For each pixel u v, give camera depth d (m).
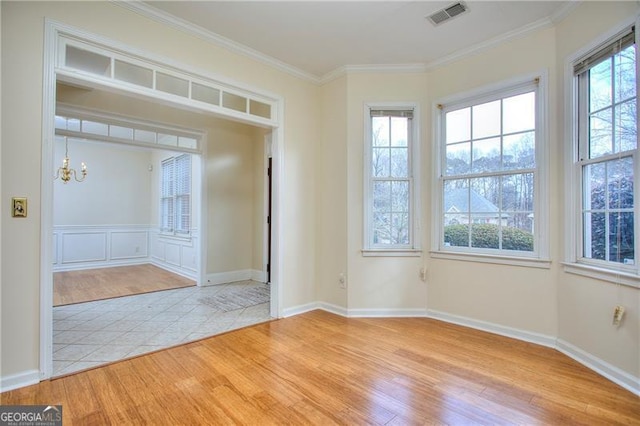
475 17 2.73
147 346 2.80
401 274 3.60
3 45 2.03
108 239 6.95
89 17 2.36
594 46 2.36
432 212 3.52
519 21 2.78
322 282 3.92
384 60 3.50
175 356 2.60
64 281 5.51
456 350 2.69
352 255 3.63
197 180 5.57
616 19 2.19
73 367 2.39
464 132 3.36
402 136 3.70
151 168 7.50
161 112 4.77
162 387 2.12
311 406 1.91
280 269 3.60
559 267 2.70
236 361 2.51
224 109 3.14
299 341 2.91
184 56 2.84
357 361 2.50
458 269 3.33
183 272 6.03
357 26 2.87
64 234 6.48
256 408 1.89
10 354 2.07
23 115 2.10
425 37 3.05
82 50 2.38
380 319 3.51
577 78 2.57
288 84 3.66
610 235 2.32
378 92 3.64
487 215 3.20
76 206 6.61
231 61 3.17
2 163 2.03
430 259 3.55
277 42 3.14
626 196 2.20
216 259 5.38
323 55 3.40
